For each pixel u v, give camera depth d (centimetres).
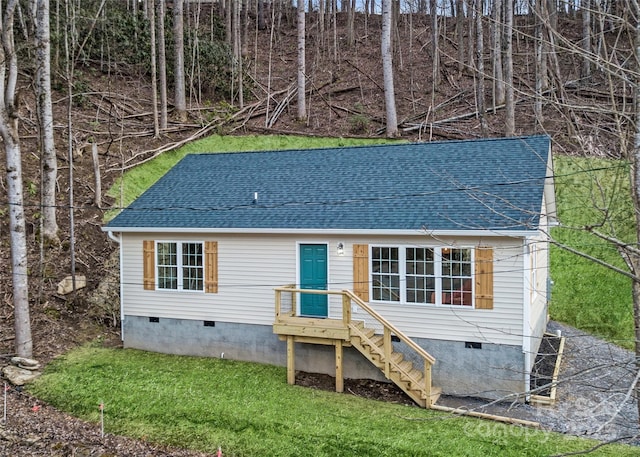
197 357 1403
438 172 1335
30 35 2308
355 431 966
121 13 3128
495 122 2539
